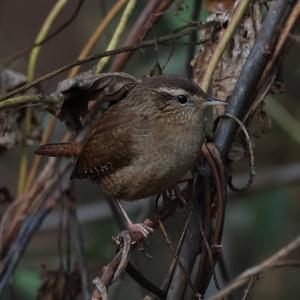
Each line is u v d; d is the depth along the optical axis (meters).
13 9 15.34
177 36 8.94
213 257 8.27
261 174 12.53
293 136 11.76
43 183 10.08
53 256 12.66
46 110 9.07
